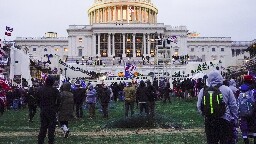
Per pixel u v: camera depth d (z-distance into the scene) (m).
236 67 71.25
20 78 50.38
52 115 13.75
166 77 72.38
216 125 9.70
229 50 147.12
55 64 82.94
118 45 130.50
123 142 15.56
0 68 45.25
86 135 18.14
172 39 94.19
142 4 147.25
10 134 18.91
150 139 16.33
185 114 28.95
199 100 9.91
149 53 126.31
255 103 13.39
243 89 13.46
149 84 24.83
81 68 92.38
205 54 146.75
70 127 21.88
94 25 127.38
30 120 25.77
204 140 15.84
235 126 10.90
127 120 21.42
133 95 26.36
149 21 150.00
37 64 66.94
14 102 40.78
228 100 9.79
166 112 30.92
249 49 73.81
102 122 24.81
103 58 120.56
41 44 144.62
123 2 145.00
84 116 29.45
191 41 146.62
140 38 129.88
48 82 13.98
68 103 17.00
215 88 9.74
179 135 17.61
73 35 128.88
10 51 49.81
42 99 13.79
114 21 144.12
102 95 28.62
